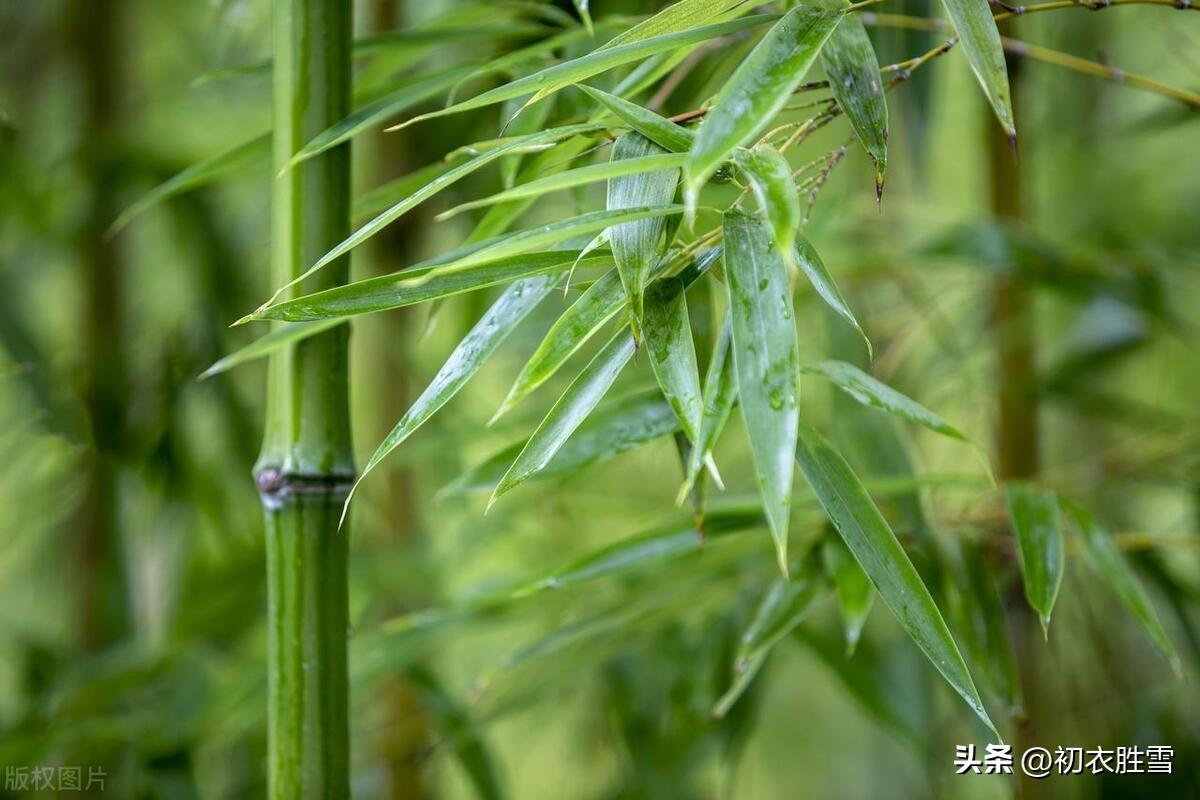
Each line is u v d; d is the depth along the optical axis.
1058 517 1.15
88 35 1.79
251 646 1.77
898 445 1.25
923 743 1.33
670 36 0.96
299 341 1.06
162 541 1.83
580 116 1.12
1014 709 1.17
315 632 1.06
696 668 1.45
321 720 1.06
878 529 1.01
